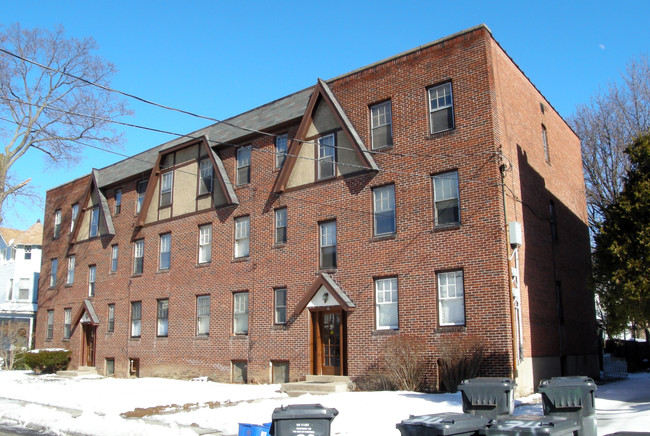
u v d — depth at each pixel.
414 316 19.56
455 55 20.19
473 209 18.91
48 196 40.97
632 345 33.72
